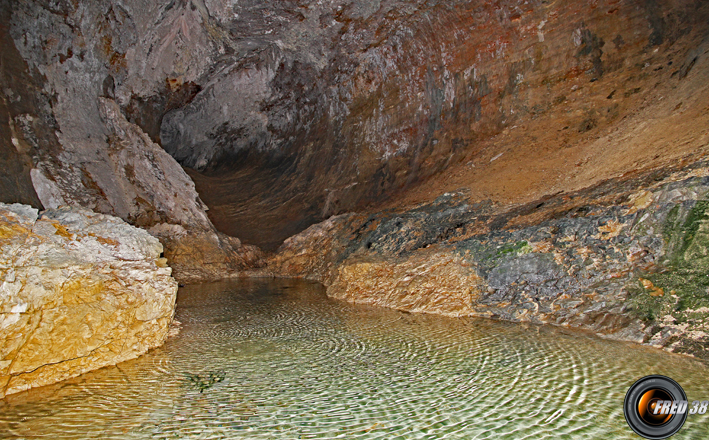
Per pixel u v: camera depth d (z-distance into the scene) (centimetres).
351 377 461
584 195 766
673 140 743
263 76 1838
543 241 723
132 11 1206
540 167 1004
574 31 1216
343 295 889
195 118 2023
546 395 400
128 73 1341
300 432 341
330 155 1698
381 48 1551
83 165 1109
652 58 1083
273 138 2019
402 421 359
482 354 519
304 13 1426
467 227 894
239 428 348
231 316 746
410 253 905
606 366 459
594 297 616
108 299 510
